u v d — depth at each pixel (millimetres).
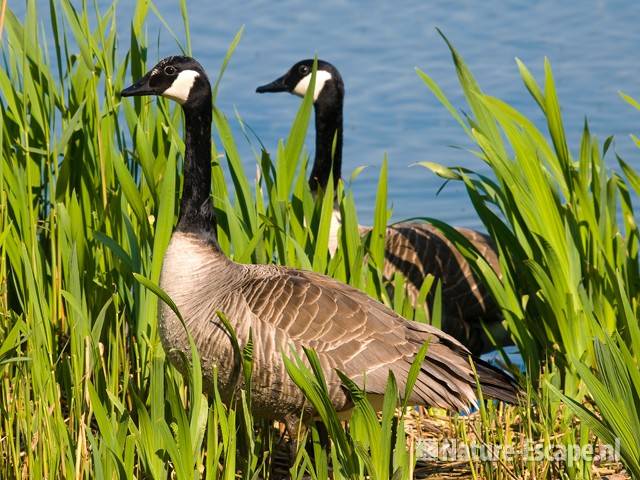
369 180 20406
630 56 24453
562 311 11594
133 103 12484
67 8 11531
